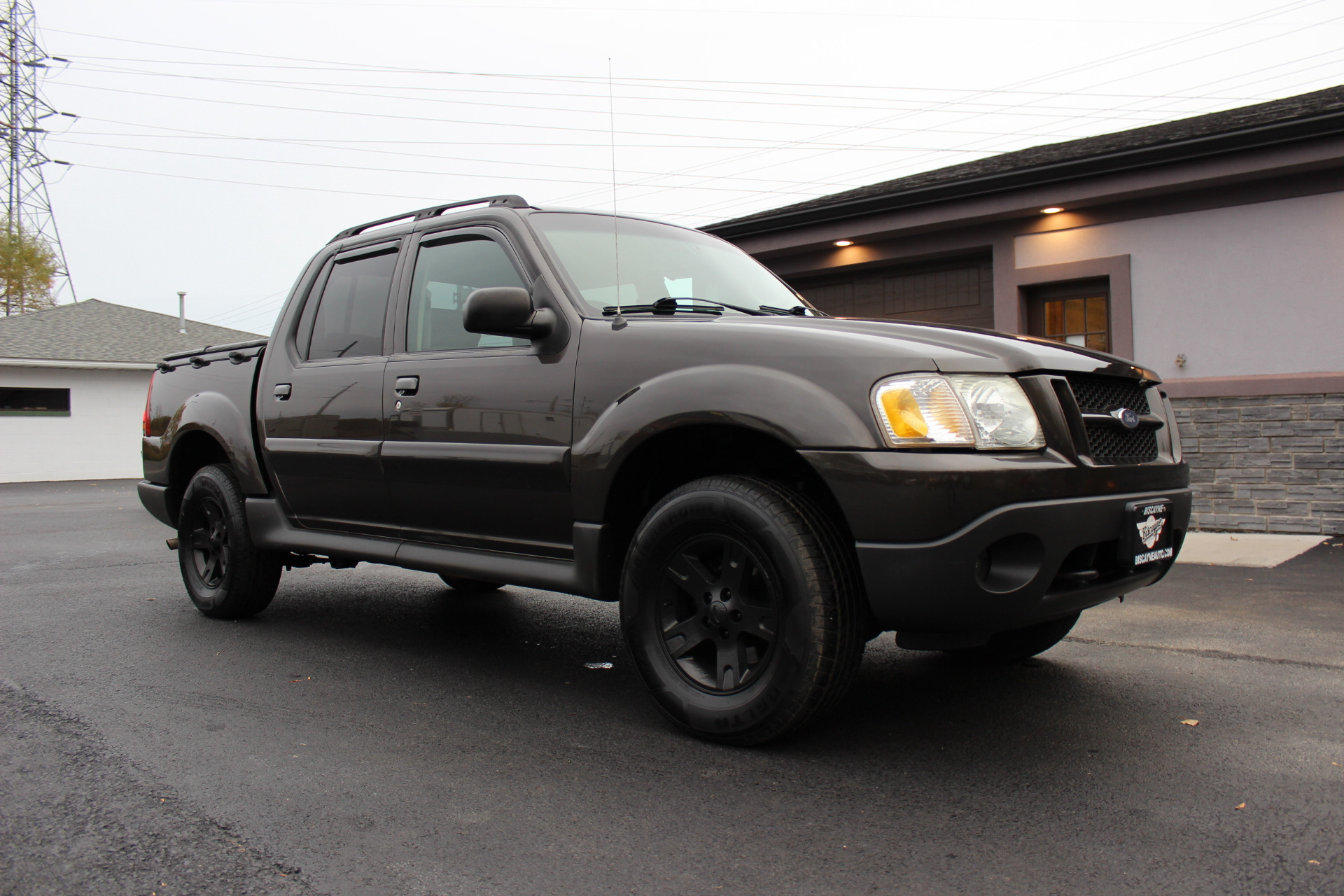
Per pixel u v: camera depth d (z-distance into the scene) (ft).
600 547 10.12
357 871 6.78
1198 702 10.70
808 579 8.51
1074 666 12.39
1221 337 25.61
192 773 8.73
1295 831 7.22
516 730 10.01
